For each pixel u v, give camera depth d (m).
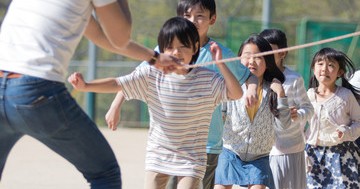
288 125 16.52
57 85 11.83
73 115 12.01
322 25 44.25
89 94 52.81
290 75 17.80
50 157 32.41
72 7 11.98
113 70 55.47
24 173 27.53
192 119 14.67
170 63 13.32
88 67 54.56
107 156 12.46
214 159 16.89
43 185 24.89
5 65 11.77
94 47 53.34
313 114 17.64
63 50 11.91
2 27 12.30
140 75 14.84
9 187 24.31
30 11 11.98
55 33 11.87
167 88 14.70
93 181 12.53
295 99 17.66
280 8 78.62
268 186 16.50
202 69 14.80
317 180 18.33
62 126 11.95
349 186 18.08
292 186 17.75
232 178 16.64
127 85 14.77
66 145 12.20
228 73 14.31
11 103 11.73
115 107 15.59
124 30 12.27
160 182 14.88
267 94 16.61
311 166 18.39
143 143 40.31
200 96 14.62
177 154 14.70
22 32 11.88
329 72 18.22
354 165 18.11
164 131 14.77
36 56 11.70
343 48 44.09
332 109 18.16
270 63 16.75
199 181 14.77
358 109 18.30
